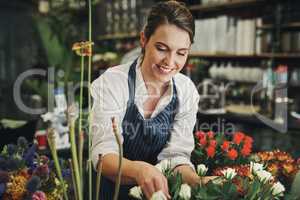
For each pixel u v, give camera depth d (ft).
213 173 3.79
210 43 12.91
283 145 9.83
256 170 3.44
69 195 3.19
